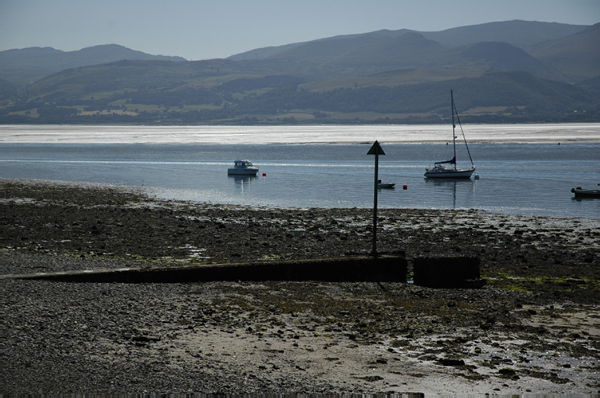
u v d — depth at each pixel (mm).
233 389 9070
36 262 19609
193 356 10523
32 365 9492
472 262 18578
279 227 31312
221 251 23938
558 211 40531
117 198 44938
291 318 13789
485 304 15852
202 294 15766
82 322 12125
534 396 9391
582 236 28984
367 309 14938
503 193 51438
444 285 18453
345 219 34906
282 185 57656
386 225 32656
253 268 18094
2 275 16188
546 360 11258
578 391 9664
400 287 17812
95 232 28094
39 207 38188
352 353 11312
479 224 33344
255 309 14461
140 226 30484
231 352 10922
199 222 32438
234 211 38094
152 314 13273
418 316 14375
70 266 19234
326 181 61406
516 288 18406
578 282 19141
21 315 12219
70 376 9148
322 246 25500
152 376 9375
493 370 10625
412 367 10641
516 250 25203
